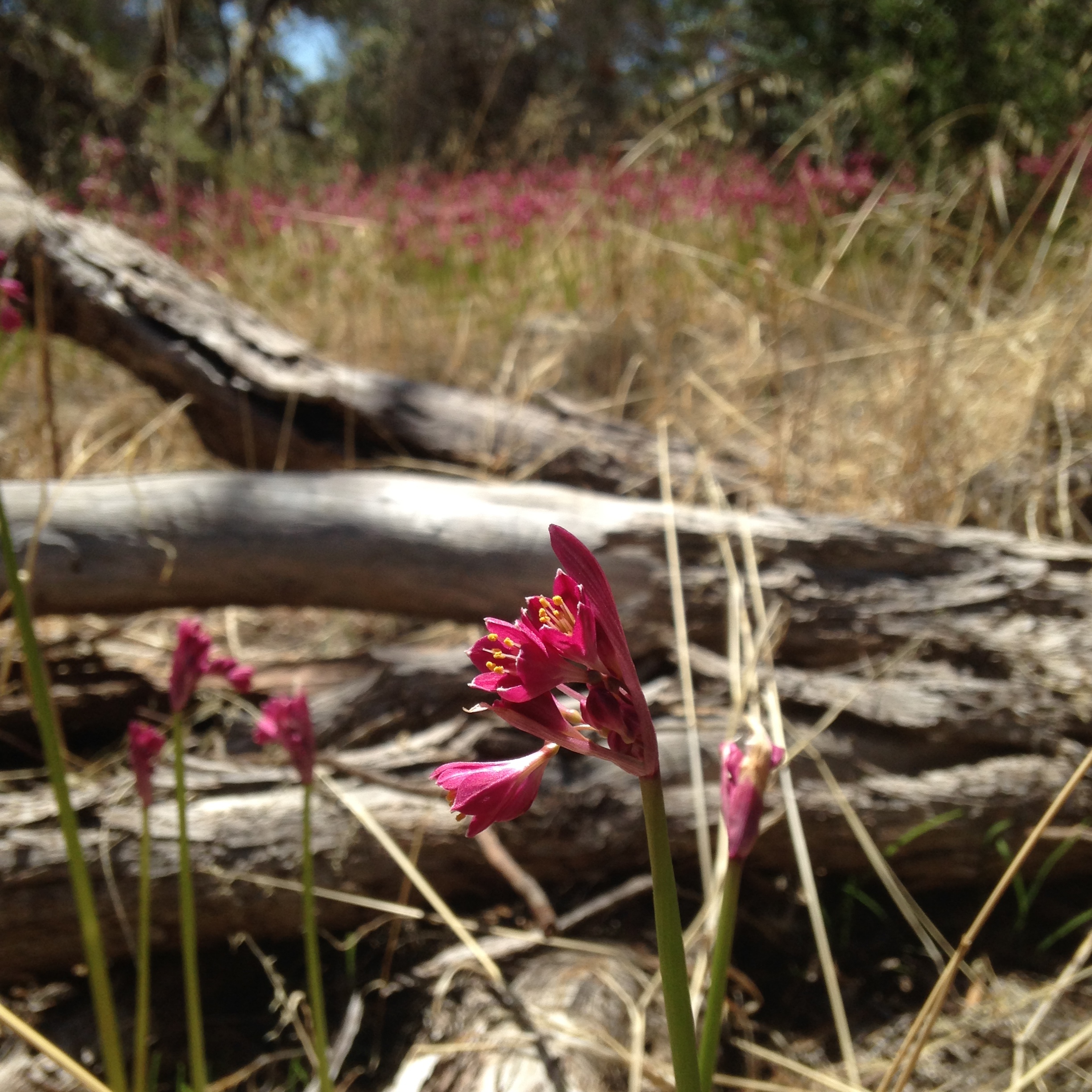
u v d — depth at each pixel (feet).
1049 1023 1.58
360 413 2.61
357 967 1.67
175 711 1.22
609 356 3.56
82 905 1.21
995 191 3.21
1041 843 1.72
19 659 2.01
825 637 1.98
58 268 2.53
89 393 3.57
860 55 5.67
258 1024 1.62
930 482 2.44
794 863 1.75
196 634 1.22
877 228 4.26
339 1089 1.53
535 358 3.65
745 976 1.65
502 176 5.58
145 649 2.19
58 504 2.02
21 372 3.43
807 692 1.83
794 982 1.68
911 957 1.70
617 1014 1.53
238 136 5.08
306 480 2.17
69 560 1.98
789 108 6.41
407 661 1.90
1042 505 2.40
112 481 2.12
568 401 2.80
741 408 2.99
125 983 1.63
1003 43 5.13
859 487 2.59
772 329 3.15
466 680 1.87
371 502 2.13
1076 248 3.12
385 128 6.97
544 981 1.58
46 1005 1.60
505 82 9.01
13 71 5.08
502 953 1.63
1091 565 2.04
